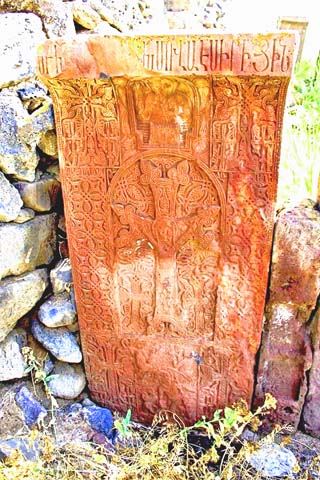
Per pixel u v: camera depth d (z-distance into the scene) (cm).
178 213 180
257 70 147
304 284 182
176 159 171
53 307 207
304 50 452
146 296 198
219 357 202
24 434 191
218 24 362
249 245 179
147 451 192
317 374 196
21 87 191
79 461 184
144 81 159
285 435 208
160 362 209
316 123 299
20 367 206
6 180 186
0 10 202
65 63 158
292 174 227
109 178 179
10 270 194
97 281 199
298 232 175
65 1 221
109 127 170
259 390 205
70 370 221
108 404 224
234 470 190
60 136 175
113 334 207
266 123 159
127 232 187
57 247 220
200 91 157
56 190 210
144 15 289
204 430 213
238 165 167
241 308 191
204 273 189
